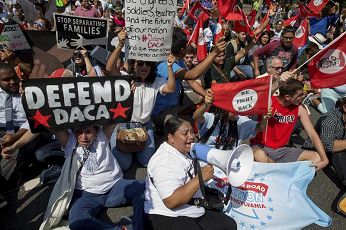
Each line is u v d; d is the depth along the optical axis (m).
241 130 4.34
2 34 4.95
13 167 3.83
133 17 3.79
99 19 4.61
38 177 4.23
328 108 6.53
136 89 4.23
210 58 4.28
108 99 3.09
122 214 3.70
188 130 2.88
